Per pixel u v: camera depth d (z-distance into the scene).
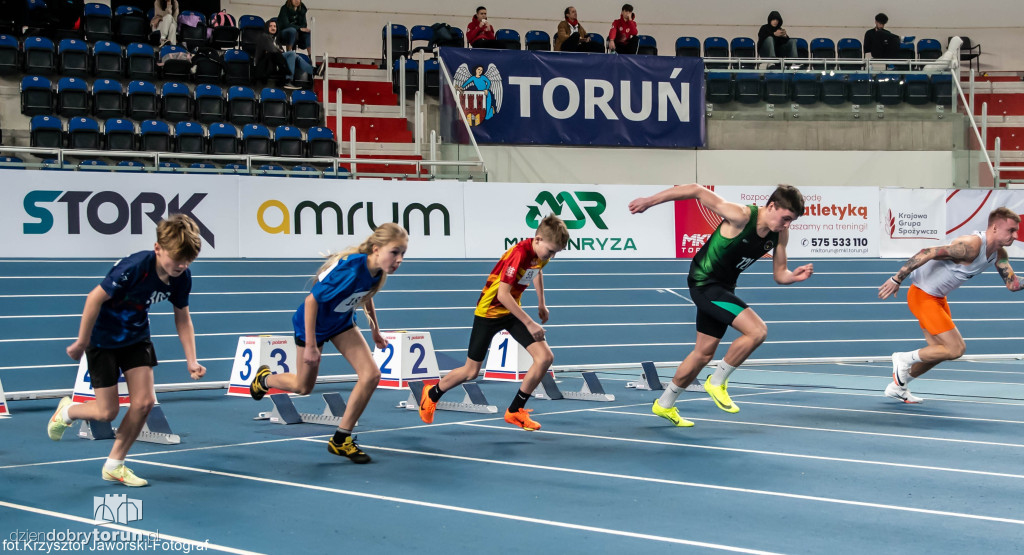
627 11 19.16
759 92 18.09
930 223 15.80
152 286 4.59
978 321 13.19
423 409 6.59
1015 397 8.40
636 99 17.66
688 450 5.79
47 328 10.24
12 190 12.38
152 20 18.70
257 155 15.19
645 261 14.71
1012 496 4.54
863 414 7.35
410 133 17.52
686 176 17.98
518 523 4.00
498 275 6.27
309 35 18.61
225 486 4.75
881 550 3.59
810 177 18.11
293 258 13.51
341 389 9.16
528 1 23.02
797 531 3.88
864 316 13.15
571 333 11.77
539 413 7.52
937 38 23.38
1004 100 21.42
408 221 14.02
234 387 8.68
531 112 17.30
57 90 15.69
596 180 17.70
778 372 10.66
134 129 15.52
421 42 20.62
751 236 6.19
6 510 4.21
